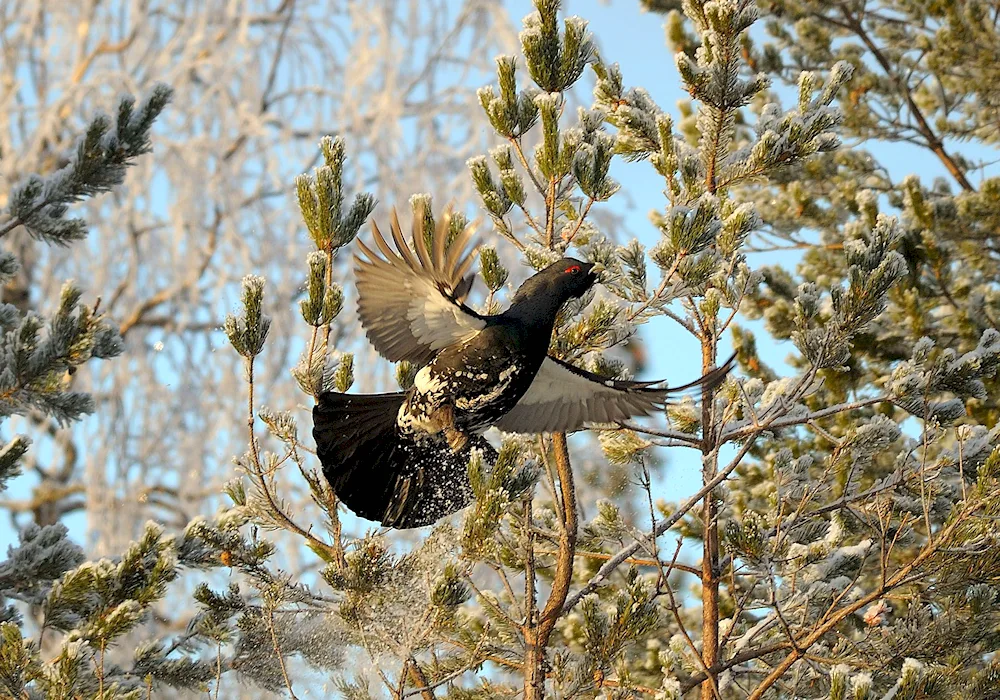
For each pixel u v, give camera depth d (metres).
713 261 8.80
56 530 10.36
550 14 9.20
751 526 9.26
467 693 9.69
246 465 8.52
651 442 10.23
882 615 10.12
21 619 10.22
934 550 8.88
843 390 13.16
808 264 16.02
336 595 8.81
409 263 7.85
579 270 8.27
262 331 8.17
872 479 12.59
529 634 8.29
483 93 9.43
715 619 9.71
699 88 10.25
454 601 7.54
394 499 8.22
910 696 8.05
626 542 10.52
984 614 9.50
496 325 8.09
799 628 9.73
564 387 8.80
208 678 9.43
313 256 8.59
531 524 8.64
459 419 8.24
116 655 13.86
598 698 9.01
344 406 8.23
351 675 8.83
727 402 10.23
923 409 9.67
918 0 17.66
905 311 13.84
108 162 11.06
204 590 8.80
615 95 10.66
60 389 10.50
